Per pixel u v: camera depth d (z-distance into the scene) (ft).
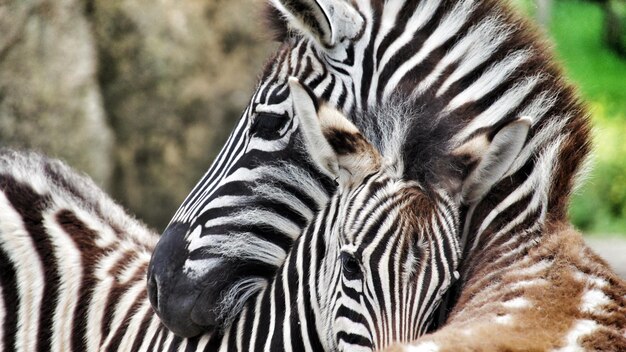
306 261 20.27
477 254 19.42
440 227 18.11
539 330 15.94
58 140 62.64
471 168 19.01
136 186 65.57
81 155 63.31
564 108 20.36
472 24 21.06
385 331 17.46
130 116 65.36
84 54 63.77
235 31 67.00
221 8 66.74
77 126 63.21
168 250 21.71
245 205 21.36
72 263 25.08
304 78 21.62
